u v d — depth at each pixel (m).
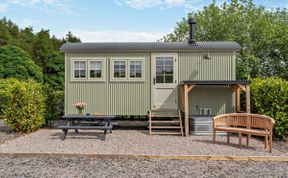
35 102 9.93
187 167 5.64
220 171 5.38
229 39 17.81
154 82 10.38
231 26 18.53
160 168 5.56
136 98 10.41
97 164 5.83
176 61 10.37
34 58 34.56
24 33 44.41
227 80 9.62
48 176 5.04
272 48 17.52
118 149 7.02
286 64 17.03
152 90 10.37
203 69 10.38
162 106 10.35
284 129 8.45
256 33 17.88
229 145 7.63
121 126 11.64
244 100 10.16
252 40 18.11
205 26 19.92
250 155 6.44
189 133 9.55
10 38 35.94
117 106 10.41
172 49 10.31
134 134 9.43
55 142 7.90
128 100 10.40
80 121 9.16
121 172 5.29
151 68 10.38
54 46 39.19
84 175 5.10
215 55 10.39
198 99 10.46
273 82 8.60
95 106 10.45
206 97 10.46
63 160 6.14
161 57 10.38
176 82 10.37
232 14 18.95
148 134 9.44
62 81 26.67
